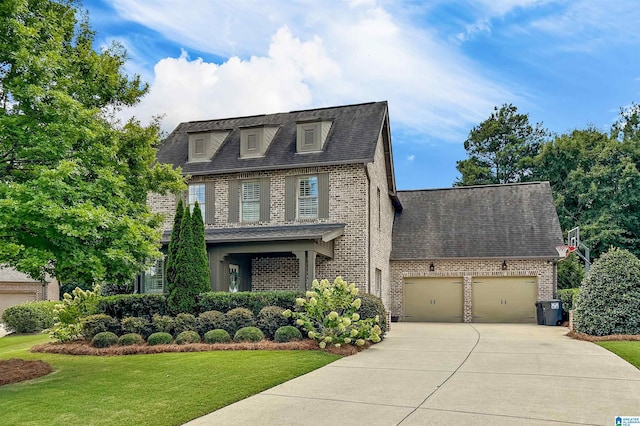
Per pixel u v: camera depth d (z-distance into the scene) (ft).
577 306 54.08
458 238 83.61
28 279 100.22
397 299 82.99
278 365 36.32
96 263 32.58
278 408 25.57
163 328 48.88
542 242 79.25
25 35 32.45
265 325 48.57
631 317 49.88
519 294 78.79
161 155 75.92
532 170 140.05
